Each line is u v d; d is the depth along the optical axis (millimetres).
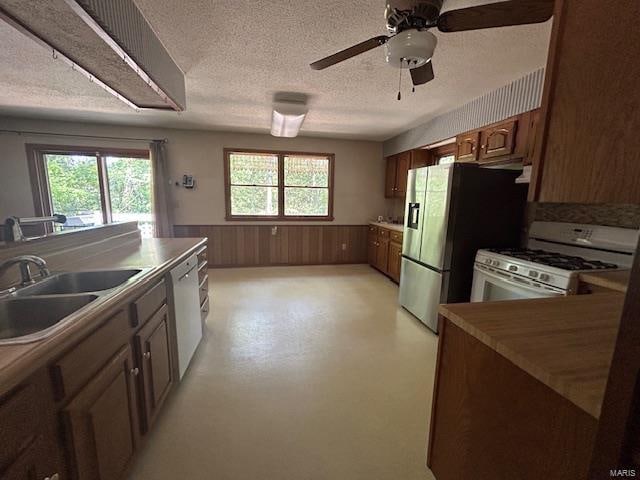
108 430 1061
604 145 650
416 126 4172
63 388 841
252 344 2490
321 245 5348
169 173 4648
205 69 2361
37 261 1370
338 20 1683
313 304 3430
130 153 4523
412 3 1331
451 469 1165
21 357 709
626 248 1982
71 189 4410
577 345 839
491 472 954
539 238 2557
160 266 1647
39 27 1270
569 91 725
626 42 598
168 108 2404
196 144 4672
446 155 4043
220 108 3467
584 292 1734
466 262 2664
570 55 720
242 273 4738
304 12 1609
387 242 4488
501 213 2678
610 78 631
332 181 5219
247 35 1843
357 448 1489
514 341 859
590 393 622
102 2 1226
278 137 4926
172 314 1774
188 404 1772
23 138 4090
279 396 1856
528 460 813
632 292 467
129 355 1239
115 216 4629
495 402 930
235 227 5000
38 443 762
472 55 2057
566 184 745
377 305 3441
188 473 1336
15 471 682
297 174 5129
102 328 1047
